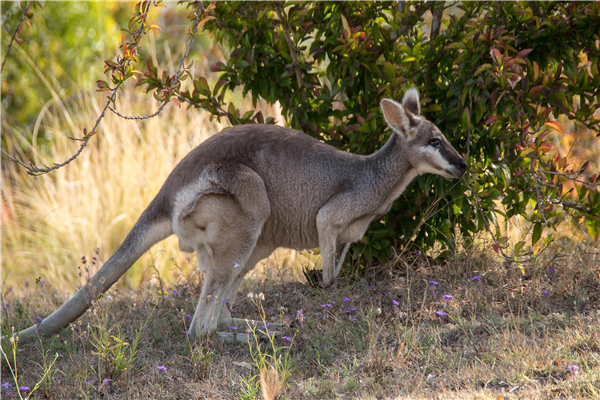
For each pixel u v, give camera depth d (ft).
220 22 48.55
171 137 75.72
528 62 43.29
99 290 42.63
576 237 57.52
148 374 37.32
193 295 52.47
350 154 45.39
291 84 50.55
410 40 50.42
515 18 45.44
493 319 40.88
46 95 95.09
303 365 37.96
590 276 45.19
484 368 34.68
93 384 36.04
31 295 56.44
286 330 42.75
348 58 46.24
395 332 40.75
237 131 44.21
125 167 72.54
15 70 93.35
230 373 37.01
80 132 78.74
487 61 44.83
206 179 41.91
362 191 43.78
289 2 47.11
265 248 46.09
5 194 77.51
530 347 35.76
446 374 34.81
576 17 44.65
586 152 65.72
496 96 43.91
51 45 96.22
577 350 35.37
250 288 52.95
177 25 103.24
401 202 50.62
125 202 70.23
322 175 43.80
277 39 49.60
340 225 43.78
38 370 38.09
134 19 36.50
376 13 49.52
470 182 45.27
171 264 64.85
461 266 48.98
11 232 72.84
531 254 48.42
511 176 46.24
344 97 54.70
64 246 69.46
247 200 42.01
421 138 43.55
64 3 97.96
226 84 50.85
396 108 43.29
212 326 42.19
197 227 42.50
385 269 51.03
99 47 98.53
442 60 48.49
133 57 35.32
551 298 43.57
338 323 42.37
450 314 42.78
